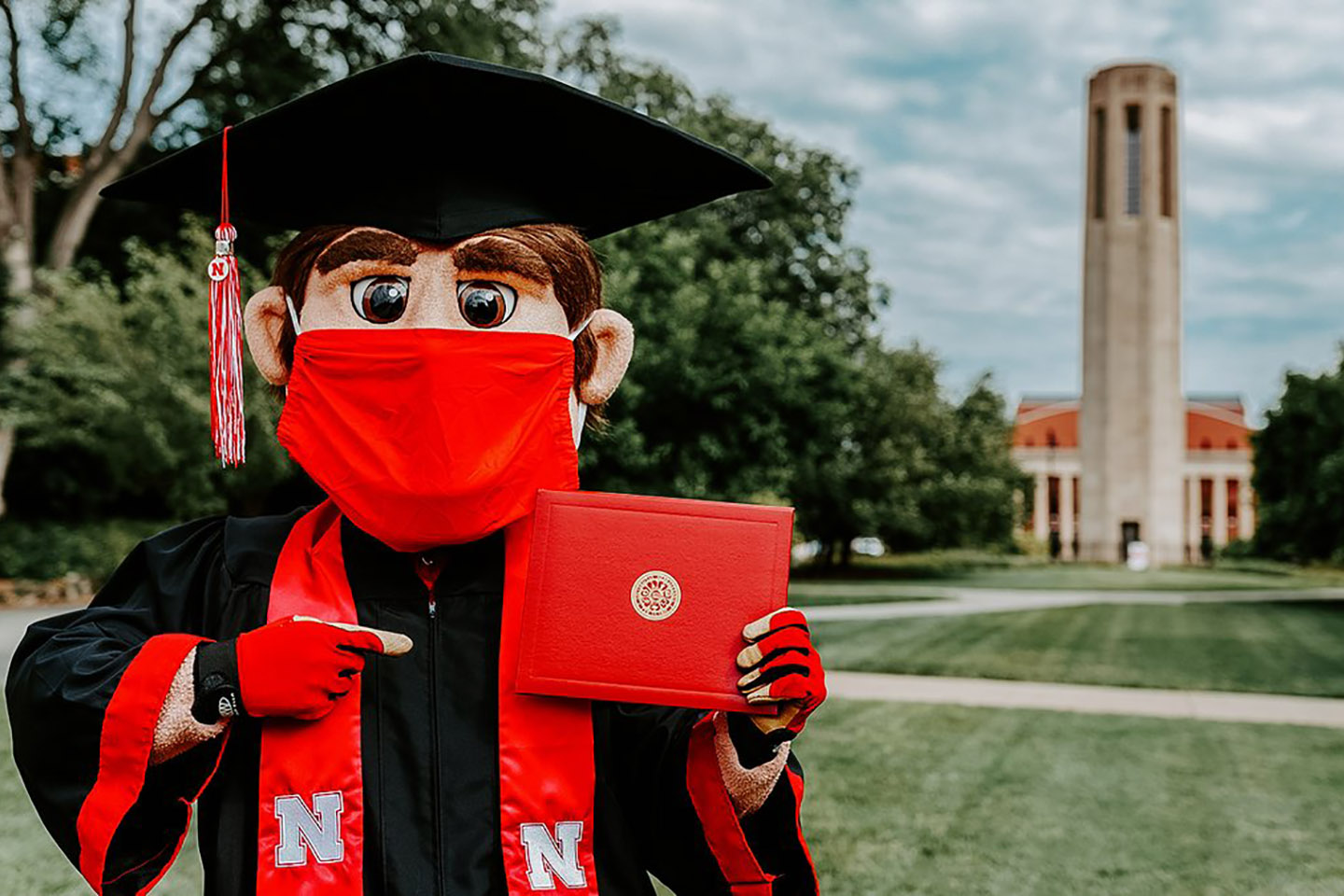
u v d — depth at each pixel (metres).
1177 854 5.12
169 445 15.70
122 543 18.59
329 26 21.95
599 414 2.14
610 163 1.96
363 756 1.64
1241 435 82.12
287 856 1.59
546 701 1.69
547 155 1.89
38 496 19.91
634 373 13.36
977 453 33.47
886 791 6.19
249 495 16.03
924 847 5.17
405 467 1.66
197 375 15.81
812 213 28.11
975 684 10.32
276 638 1.56
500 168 1.85
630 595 1.63
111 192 2.07
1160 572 42.19
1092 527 56.72
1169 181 57.16
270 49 22.28
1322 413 21.98
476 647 1.72
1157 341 56.59
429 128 1.78
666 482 13.59
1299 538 22.77
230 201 1.99
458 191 1.81
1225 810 5.88
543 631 1.63
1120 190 56.62
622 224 2.20
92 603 1.86
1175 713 8.84
